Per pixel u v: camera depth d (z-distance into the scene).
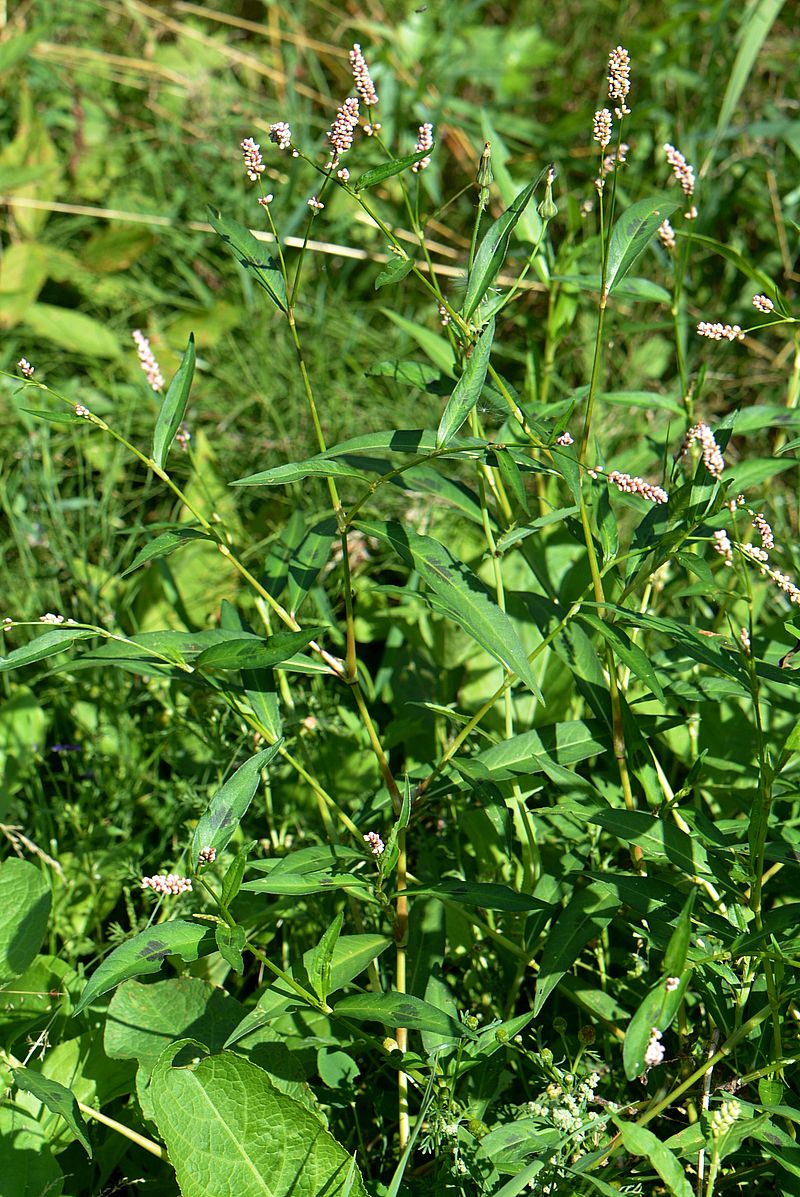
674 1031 1.06
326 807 1.10
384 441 0.97
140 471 1.58
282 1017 1.06
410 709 1.22
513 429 1.09
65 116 2.00
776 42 1.91
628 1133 0.89
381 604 1.38
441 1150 0.98
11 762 1.27
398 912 1.02
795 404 1.23
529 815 1.08
